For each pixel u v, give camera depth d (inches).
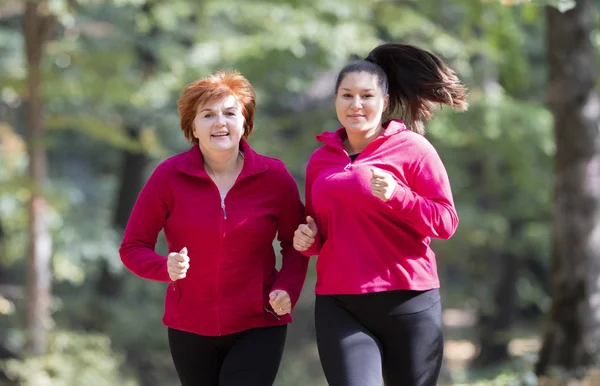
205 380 291.9
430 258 274.5
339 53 958.4
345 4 981.2
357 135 281.3
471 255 1501.0
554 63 618.5
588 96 613.6
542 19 814.5
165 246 1402.6
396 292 267.0
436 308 273.6
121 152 1524.4
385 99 285.6
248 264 283.4
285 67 1080.2
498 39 780.0
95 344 952.3
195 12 1021.2
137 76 1043.3
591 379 601.6
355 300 267.9
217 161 287.1
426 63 295.7
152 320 1282.0
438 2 1067.3
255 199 285.3
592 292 621.6
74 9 906.7
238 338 285.4
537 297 1697.8
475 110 986.1
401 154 271.3
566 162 622.2
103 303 1262.3
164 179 284.4
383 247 268.1
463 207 1235.9
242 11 983.6
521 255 1374.3
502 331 1366.9
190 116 286.4
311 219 276.5
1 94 989.2
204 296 281.9
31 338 886.4
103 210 1540.4
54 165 1635.1
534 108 1010.1
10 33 1248.8
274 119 1194.0
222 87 281.6
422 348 269.0
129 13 1215.6
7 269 1170.6
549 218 1358.3
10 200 1082.7
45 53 944.9
